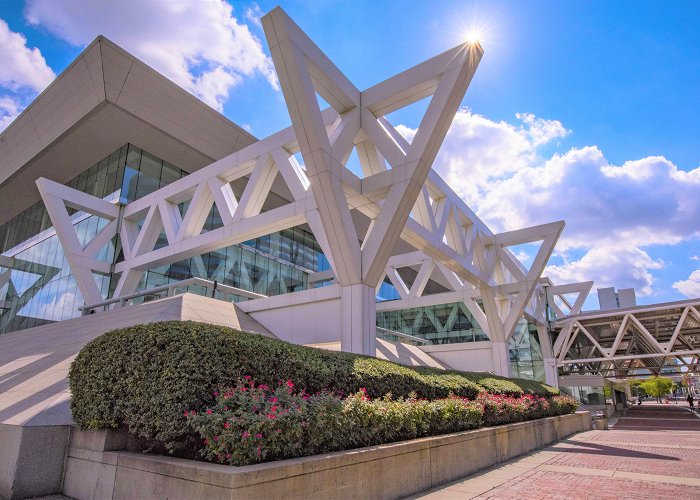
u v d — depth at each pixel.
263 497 4.25
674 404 77.88
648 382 101.50
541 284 36.47
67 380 8.18
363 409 6.18
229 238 16.39
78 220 26.00
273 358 6.22
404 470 6.38
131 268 20.17
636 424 26.30
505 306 26.89
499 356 23.19
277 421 4.86
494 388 13.25
